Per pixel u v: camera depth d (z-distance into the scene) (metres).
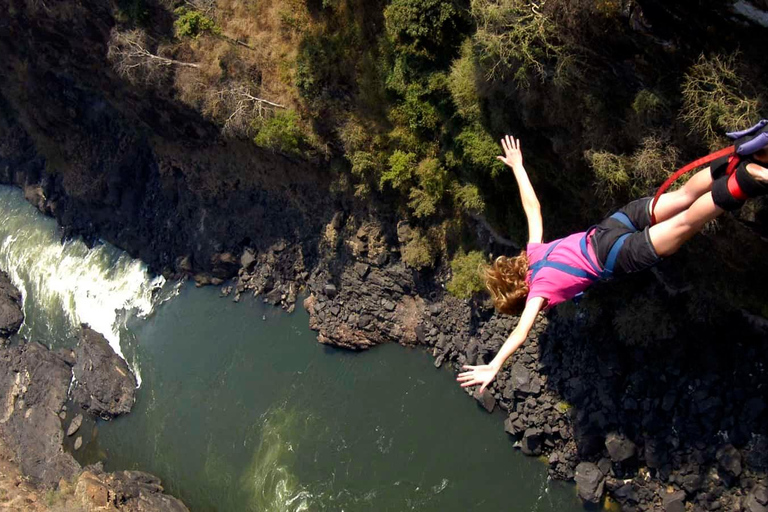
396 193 36.31
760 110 19.34
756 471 26.06
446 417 33.84
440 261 35.81
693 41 20.17
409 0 28.75
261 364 40.19
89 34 44.88
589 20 21.67
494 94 27.59
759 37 18.97
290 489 33.97
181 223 47.22
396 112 33.44
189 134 44.16
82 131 51.56
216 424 38.44
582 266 6.33
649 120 22.27
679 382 27.92
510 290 6.71
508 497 30.50
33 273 52.94
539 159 28.17
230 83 38.62
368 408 35.72
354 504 32.31
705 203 5.62
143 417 40.53
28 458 41.03
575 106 24.73
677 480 27.52
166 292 46.72
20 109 53.28
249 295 43.84
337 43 34.69
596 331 29.94
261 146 39.38
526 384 31.17
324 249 40.38
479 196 30.75
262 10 37.78
